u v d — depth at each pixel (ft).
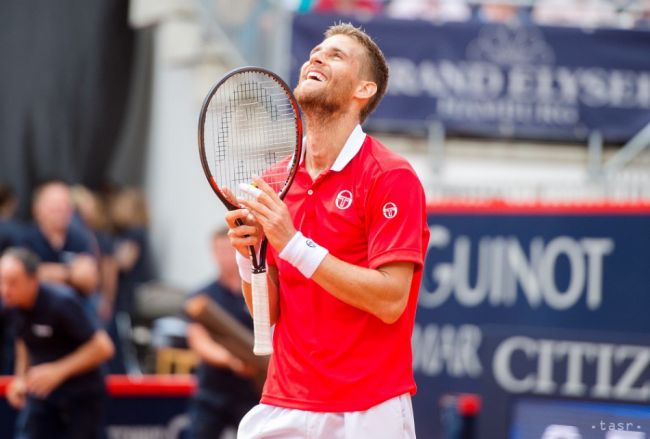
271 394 34.22
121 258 104.99
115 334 97.76
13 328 72.23
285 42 91.40
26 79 113.91
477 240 70.13
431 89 93.71
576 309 68.64
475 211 70.28
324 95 33.24
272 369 34.63
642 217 67.87
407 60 93.61
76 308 66.64
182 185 115.03
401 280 32.24
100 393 69.05
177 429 74.64
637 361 50.57
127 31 117.60
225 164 36.19
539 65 94.02
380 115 93.45
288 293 33.99
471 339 69.72
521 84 93.97
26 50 114.01
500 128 93.81
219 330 65.92
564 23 97.19
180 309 107.86
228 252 69.21
